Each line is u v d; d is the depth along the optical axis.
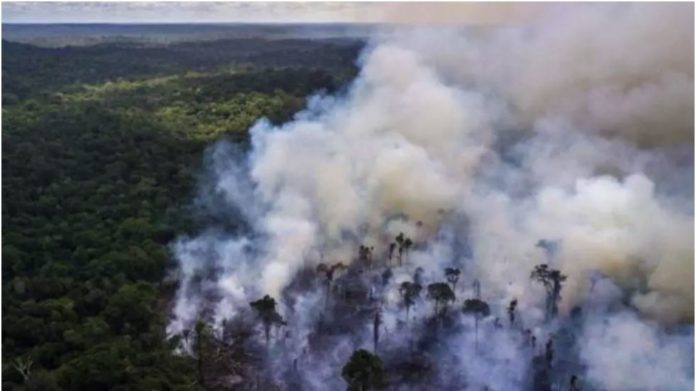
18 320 98.00
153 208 145.62
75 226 134.25
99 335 96.44
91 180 158.38
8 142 175.88
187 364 95.19
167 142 186.88
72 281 113.00
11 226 132.00
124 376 86.62
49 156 169.25
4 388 83.75
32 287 109.00
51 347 93.06
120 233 131.88
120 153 175.00
